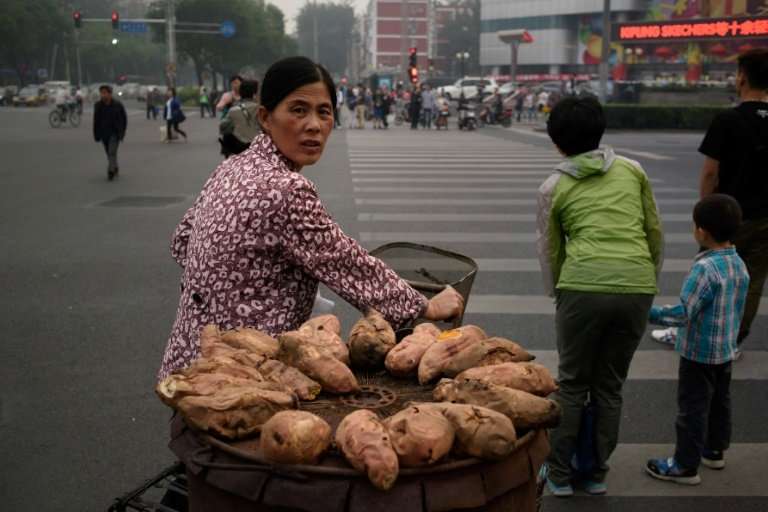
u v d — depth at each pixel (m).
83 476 3.67
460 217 10.06
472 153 19.59
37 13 77.75
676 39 46.91
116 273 7.29
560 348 3.42
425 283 2.56
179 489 2.23
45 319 5.91
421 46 121.00
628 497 3.55
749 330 5.30
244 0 74.00
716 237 3.41
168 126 23.69
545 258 3.45
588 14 79.00
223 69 77.44
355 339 2.11
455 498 1.55
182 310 2.29
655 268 3.41
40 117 39.72
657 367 5.09
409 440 1.53
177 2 69.25
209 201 2.25
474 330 2.08
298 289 2.26
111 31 108.00
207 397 1.69
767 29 43.12
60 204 11.30
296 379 1.90
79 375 4.84
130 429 4.14
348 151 20.02
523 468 1.68
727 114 4.49
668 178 14.36
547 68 84.44
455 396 1.78
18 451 3.88
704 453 3.82
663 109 29.38
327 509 1.52
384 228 9.27
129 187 13.25
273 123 2.24
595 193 3.30
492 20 88.88
